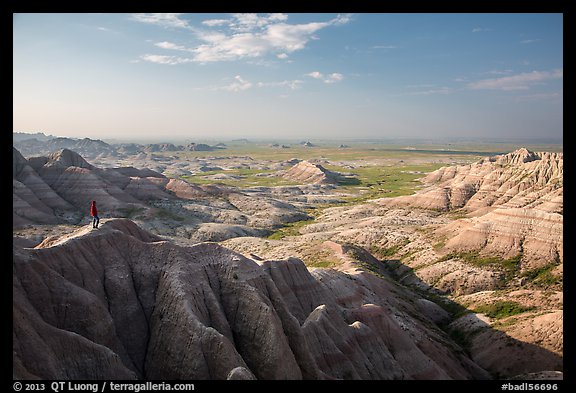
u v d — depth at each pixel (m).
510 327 75.50
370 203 199.12
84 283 47.97
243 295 50.91
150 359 45.94
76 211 145.00
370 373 52.81
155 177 197.62
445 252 113.44
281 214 176.12
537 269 96.50
